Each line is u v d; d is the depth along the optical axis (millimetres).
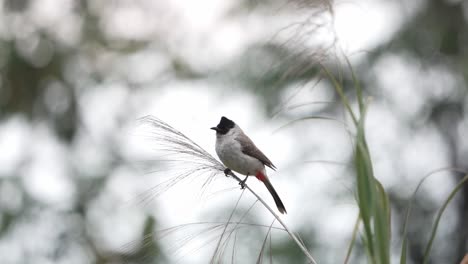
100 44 18078
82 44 18141
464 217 17062
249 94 12172
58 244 15688
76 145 17641
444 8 16266
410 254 16703
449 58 16156
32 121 17922
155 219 12805
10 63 17609
